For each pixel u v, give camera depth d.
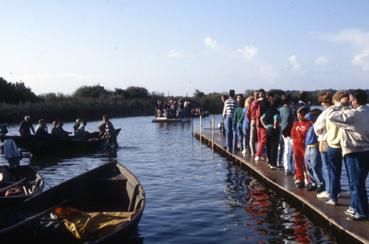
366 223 9.16
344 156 9.12
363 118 8.81
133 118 69.38
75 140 25.53
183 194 14.09
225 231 10.20
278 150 15.80
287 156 14.26
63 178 18.03
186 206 12.54
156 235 10.05
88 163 22.00
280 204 12.44
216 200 13.18
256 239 9.59
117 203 12.55
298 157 12.45
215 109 76.44
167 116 55.88
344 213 9.87
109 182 12.67
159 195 14.00
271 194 13.71
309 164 11.64
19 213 10.09
